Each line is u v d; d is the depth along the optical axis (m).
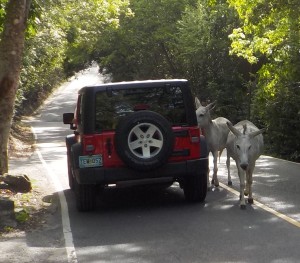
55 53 37.38
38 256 8.37
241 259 7.77
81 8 29.05
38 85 52.69
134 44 40.41
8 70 13.12
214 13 33.09
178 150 11.09
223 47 33.47
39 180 16.09
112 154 10.90
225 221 10.05
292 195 12.41
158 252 8.30
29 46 29.31
